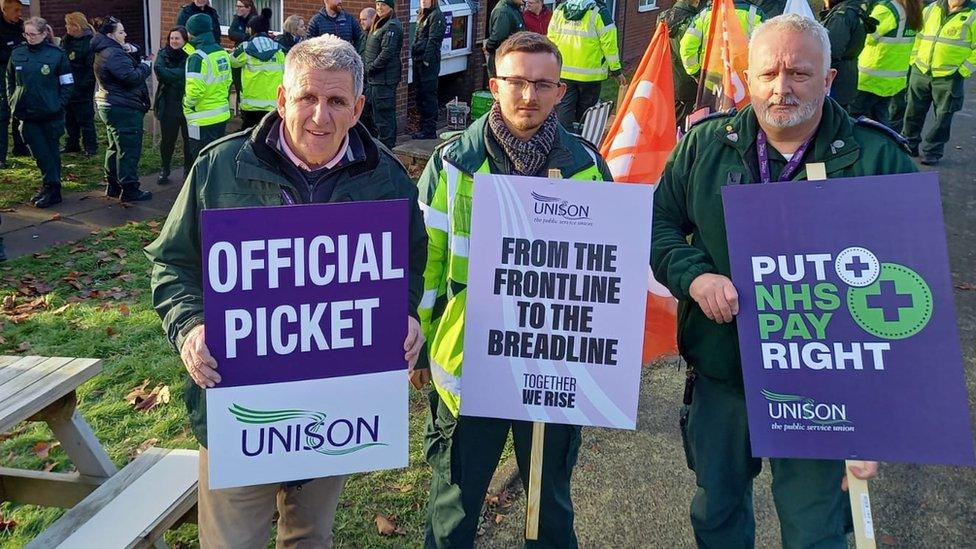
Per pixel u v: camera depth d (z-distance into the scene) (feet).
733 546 9.04
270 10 36.17
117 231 23.50
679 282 8.31
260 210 7.10
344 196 7.82
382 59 30.27
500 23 31.83
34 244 22.31
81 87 31.07
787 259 7.68
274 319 7.30
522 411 8.43
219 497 7.93
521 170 8.79
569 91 30.01
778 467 8.45
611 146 13.51
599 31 29.07
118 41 25.38
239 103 29.96
